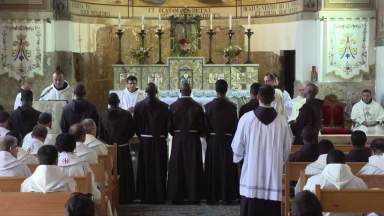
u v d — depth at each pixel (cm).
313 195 300
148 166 680
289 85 1398
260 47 1430
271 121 484
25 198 389
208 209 659
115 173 637
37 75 1211
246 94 1123
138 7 1435
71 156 492
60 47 1260
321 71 1263
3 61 1201
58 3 1257
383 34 1202
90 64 1368
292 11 1341
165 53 1447
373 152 514
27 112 716
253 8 1434
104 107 1402
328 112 1188
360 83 1256
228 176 664
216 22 1457
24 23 1204
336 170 420
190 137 668
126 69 1248
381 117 1130
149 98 675
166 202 708
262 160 484
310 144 591
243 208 498
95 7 1373
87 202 292
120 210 660
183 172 672
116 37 1413
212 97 1136
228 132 657
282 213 595
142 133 685
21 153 530
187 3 1458
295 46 1330
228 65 1253
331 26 1255
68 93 845
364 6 1249
